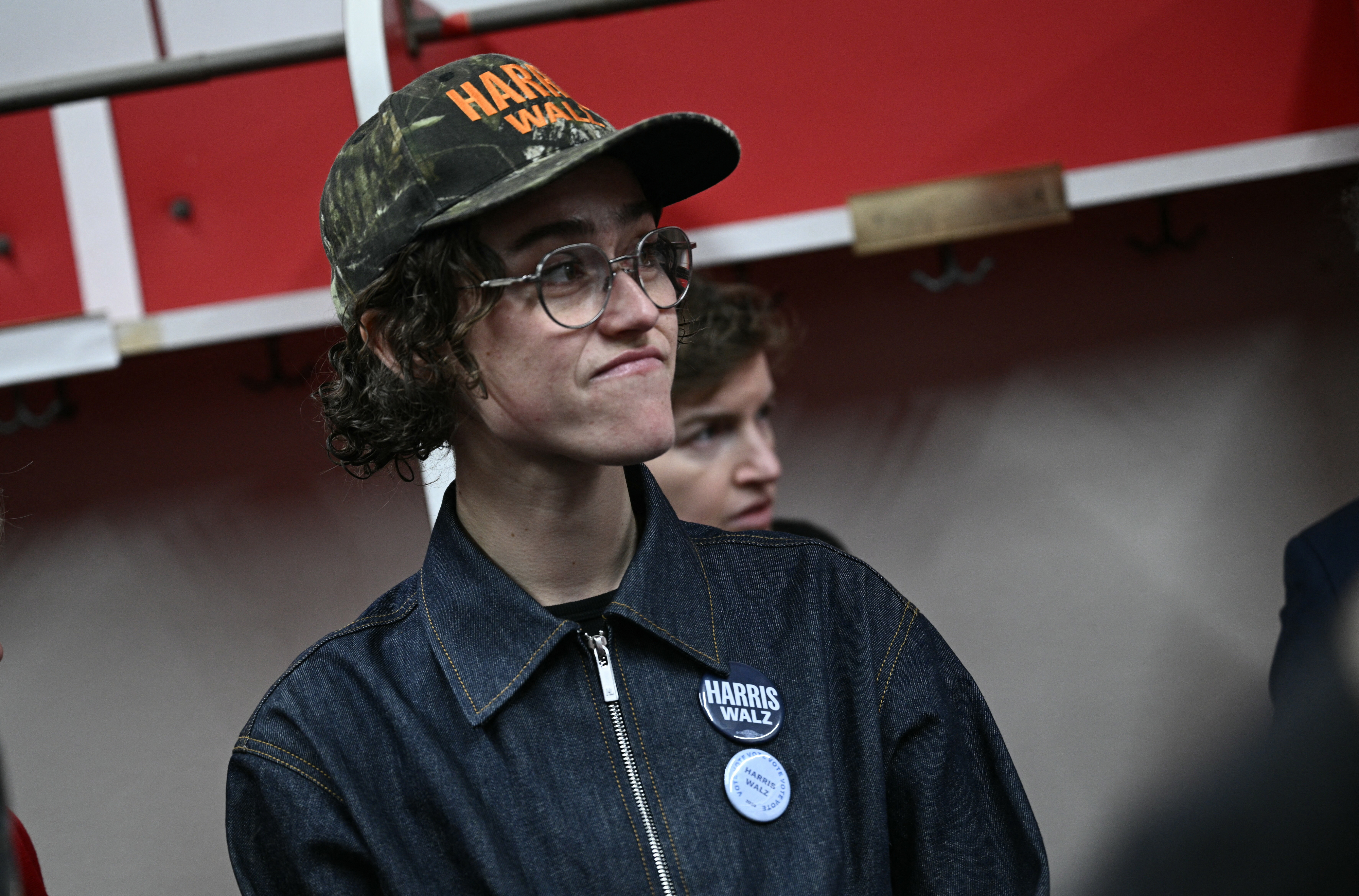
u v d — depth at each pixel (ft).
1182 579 7.51
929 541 7.59
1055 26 6.67
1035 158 6.68
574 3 5.27
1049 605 7.56
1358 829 1.20
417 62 5.35
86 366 6.31
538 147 2.88
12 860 1.56
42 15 6.55
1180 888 1.26
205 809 7.61
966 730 3.29
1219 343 7.48
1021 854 3.17
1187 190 6.87
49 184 6.66
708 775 2.91
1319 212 7.38
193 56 5.25
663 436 2.86
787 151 6.69
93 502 7.62
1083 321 7.54
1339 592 3.81
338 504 7.61
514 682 2.97
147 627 7.63
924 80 6.69
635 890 2.77
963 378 7.57
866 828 2.97
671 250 2.98
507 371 2.87
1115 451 7.54
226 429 7.61
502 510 3.11
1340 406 7.39
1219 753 1.34
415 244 2.88
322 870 2.97
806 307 7.59
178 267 6.69
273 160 6.67
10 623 7.61
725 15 6.66
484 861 2.81
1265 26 6.61
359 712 3.09
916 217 6.34
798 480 7.62
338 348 3.29
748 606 3.23
